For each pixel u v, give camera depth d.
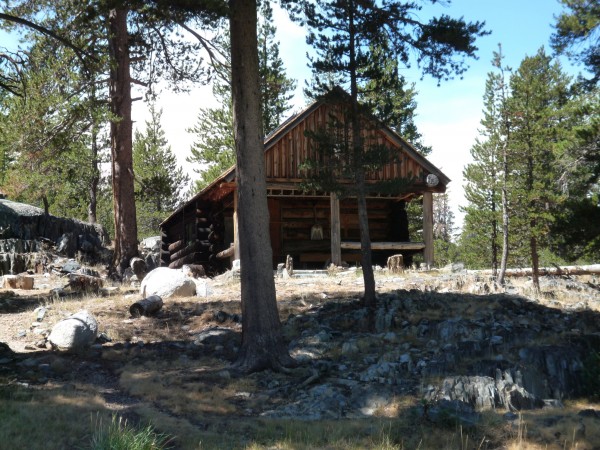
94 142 38.69
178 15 13.38
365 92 17.38
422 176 26.61
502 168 21.78
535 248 20.59
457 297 16.91
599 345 13.09
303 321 15.98
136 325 16.11
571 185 17.12
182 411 10.43
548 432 9.73
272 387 12.15
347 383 12.01
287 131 25.61
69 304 18.12
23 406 9.34
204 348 14.66
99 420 9.00
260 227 13.41
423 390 11.40
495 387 11.30
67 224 31.98
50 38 22.70
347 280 21.53
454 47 15.84
